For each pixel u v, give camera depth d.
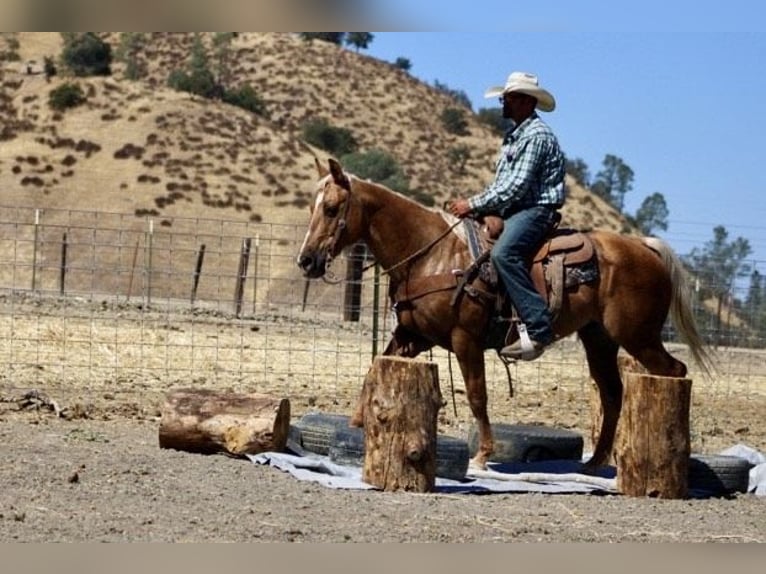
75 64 99.69
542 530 9.30
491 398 18.75
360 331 24.50
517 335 11.33
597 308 11.44
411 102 111.19
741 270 21.14
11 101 79.31
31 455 10.93
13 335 20.88
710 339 20.97
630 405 10.95
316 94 107.62
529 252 11.31
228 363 20.27
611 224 92.69
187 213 66.19
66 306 25.00
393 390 10.43
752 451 12.77
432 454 10.50
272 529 8.83
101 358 19.72
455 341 11.37
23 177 67.31
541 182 11.30
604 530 9.44
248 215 67.75
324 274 11.50
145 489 9.89
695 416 18.11
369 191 11.37
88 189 67.25
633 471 10.91
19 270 54.16
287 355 21.53
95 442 12.05
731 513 10.43
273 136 78.81
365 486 10.45
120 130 74.75
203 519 9.02
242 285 25.94
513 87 11.27
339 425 12.08
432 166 98.31
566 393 19.69
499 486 11.00
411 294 11.43
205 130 76.31
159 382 17.66
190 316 25.64
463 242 11.38
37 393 15.15
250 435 11.36
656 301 11.52
